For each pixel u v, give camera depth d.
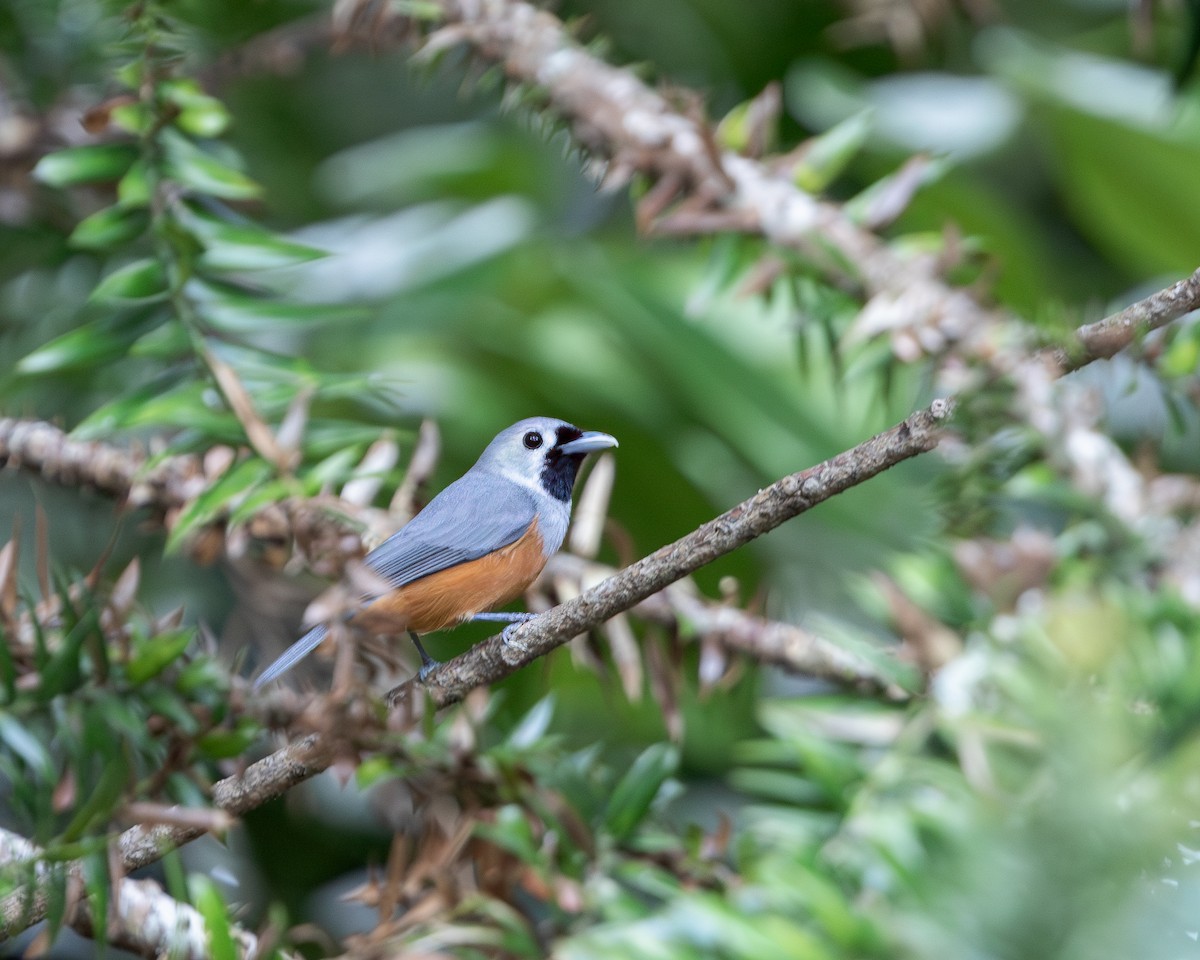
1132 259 11.52
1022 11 12.16
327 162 11.78
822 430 10.41
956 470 6.30
